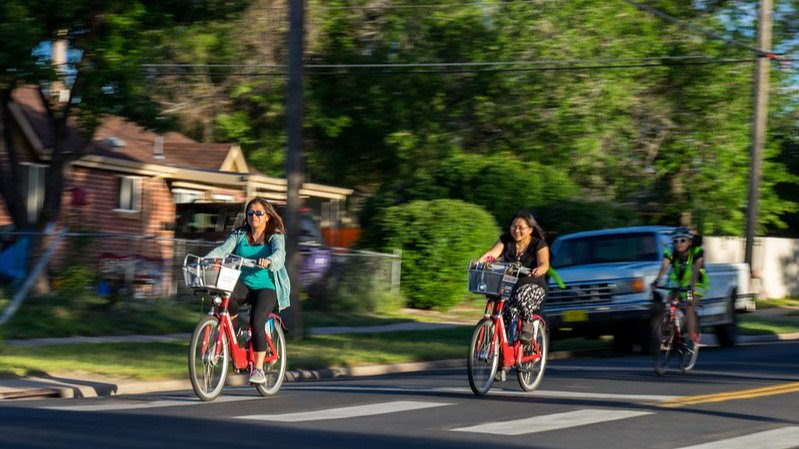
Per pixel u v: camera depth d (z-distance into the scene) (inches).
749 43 2160.4
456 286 1646.2
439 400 759.1
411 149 2166.6
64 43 1485.0
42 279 1245.7
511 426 636.1
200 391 734.5
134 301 1323.8
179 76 2113.7
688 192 2252.7
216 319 740.0
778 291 2576.3
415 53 2097.7
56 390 806.5
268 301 751.1
